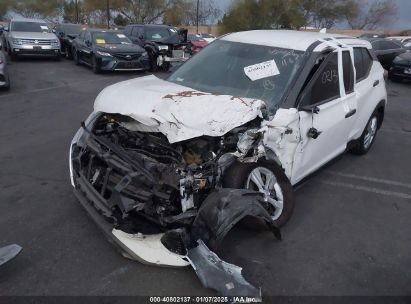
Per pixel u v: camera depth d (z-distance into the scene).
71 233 3.74
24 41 15.99
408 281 3.38
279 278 3.29
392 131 8.17
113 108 3.61
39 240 3.61
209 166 3.22
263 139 3.40
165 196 3.05
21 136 6.57
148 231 3.14
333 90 4.58
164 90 3.88
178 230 3.02
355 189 5.13
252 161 3.36
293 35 4.82
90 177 3.60
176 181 3.09
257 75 4.26
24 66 15.08
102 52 13.77
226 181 3.36
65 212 4.11
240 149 3.29
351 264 3.55
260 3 41.78
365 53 5.72
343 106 4.76
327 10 51.38
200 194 3.19
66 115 8.07
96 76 13.60
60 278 3.14
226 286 2.92
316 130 4.04
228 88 4.25
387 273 3.46
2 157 5.57
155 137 3.55
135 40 16.97
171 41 15.51
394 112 10.14
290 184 3.82
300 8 46.16
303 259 3.56
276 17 41.94
